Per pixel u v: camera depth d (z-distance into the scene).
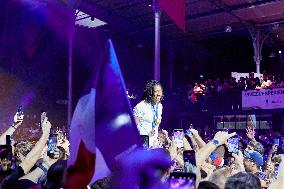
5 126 23.67
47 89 26.02
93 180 2.12
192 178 1.98
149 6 22.98
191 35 27.88
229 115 22.39
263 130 22.31
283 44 29.41
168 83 31.58
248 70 31.56
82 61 27.66
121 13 24.53
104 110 2.14
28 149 4.27
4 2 24.31
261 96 20.62
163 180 1.91
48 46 25.97
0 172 3.10
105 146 2.12
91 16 23.97
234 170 4.47
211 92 22.75
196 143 4.25
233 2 21.94
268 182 4.84
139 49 30.45
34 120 24.06
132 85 28.89
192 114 23.47
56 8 25.02
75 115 2.16
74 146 2.15
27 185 2.94
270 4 21.47
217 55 31.80
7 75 24.14
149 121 5.12
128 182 1.84
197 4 22.44
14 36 24.48
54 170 2.60
